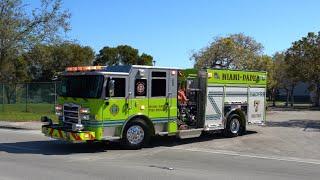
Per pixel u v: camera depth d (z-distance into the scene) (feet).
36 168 40.65
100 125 51.88
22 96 127.54
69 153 51.39
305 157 50.42
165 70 57.41
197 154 51.39
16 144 59.26
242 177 37.76
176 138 64.95
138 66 54.75
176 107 58.80
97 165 43.01
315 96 221.87
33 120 94.43
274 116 126.31
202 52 181.06
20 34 113.91
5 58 115.75
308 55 181.27
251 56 178.19
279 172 40.75
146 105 55.57
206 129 62.85
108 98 52.24
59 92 55.83
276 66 219.00
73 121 53.72
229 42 175.22
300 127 83.46
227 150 54.80
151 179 36.19
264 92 71.97
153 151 53.36
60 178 35.94
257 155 51.29
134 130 54.65
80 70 53.26
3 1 110.52
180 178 36.76
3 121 92.94
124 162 45.21
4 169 39.91
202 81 62.85
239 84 67.51
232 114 66.54
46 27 116.98
